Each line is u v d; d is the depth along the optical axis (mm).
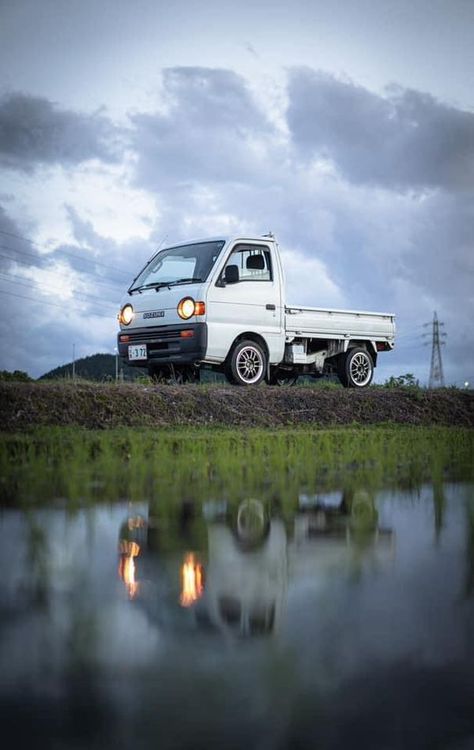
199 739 1480
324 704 1651
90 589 2570
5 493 4801
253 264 12062
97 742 1461
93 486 5180
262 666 1851
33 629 2111
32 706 1611
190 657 1901
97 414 9086
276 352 12242
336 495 4980
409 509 4430
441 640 2076
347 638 2082
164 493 4934
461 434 10000
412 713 1621
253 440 8039
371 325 13750
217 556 3129
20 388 8867
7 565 2930
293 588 2625
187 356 11383
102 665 1842
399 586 2668
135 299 12164
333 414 11531
